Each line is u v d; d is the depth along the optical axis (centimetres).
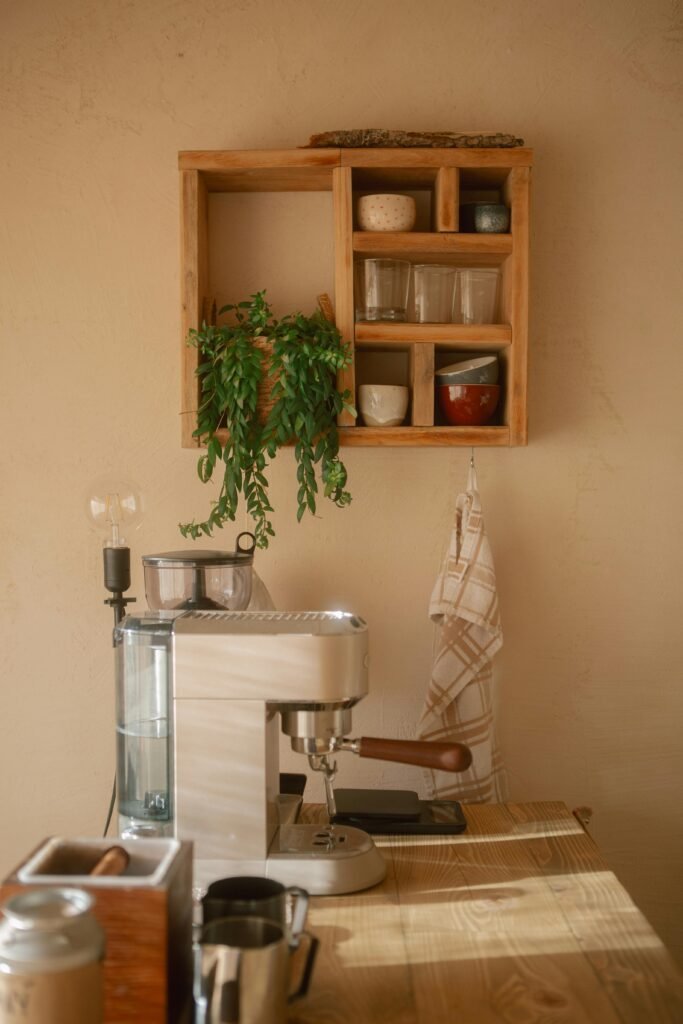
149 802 141
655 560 204
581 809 181
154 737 140
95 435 202
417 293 189
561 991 109
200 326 188
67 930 88
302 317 184
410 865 146
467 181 195
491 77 200
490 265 198
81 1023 87
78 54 200
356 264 190
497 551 203
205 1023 98
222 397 184
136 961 96
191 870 108
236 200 200
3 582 203
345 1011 105
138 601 204
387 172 188
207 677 135
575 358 202
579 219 201
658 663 205
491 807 173
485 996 108
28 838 204
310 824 150
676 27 200
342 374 185
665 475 204
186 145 200
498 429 188
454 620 191
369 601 203
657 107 200
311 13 200
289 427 181
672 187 201
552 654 204
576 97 200
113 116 200
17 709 204
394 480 202
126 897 96
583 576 204
